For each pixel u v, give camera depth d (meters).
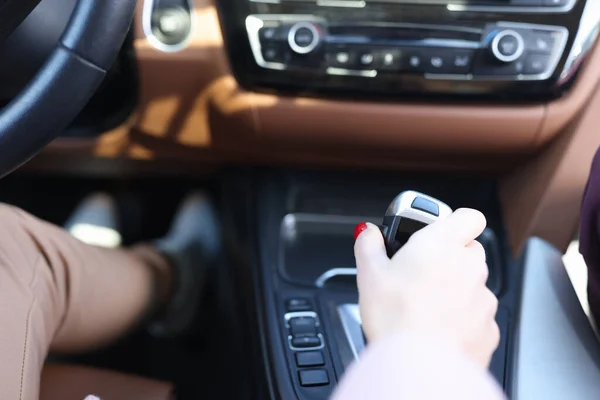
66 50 0.48
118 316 0.74
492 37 0.65
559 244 0.80
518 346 0.63
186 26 0.67
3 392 0.49
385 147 0.77
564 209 0.76
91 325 0.69
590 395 0.58
